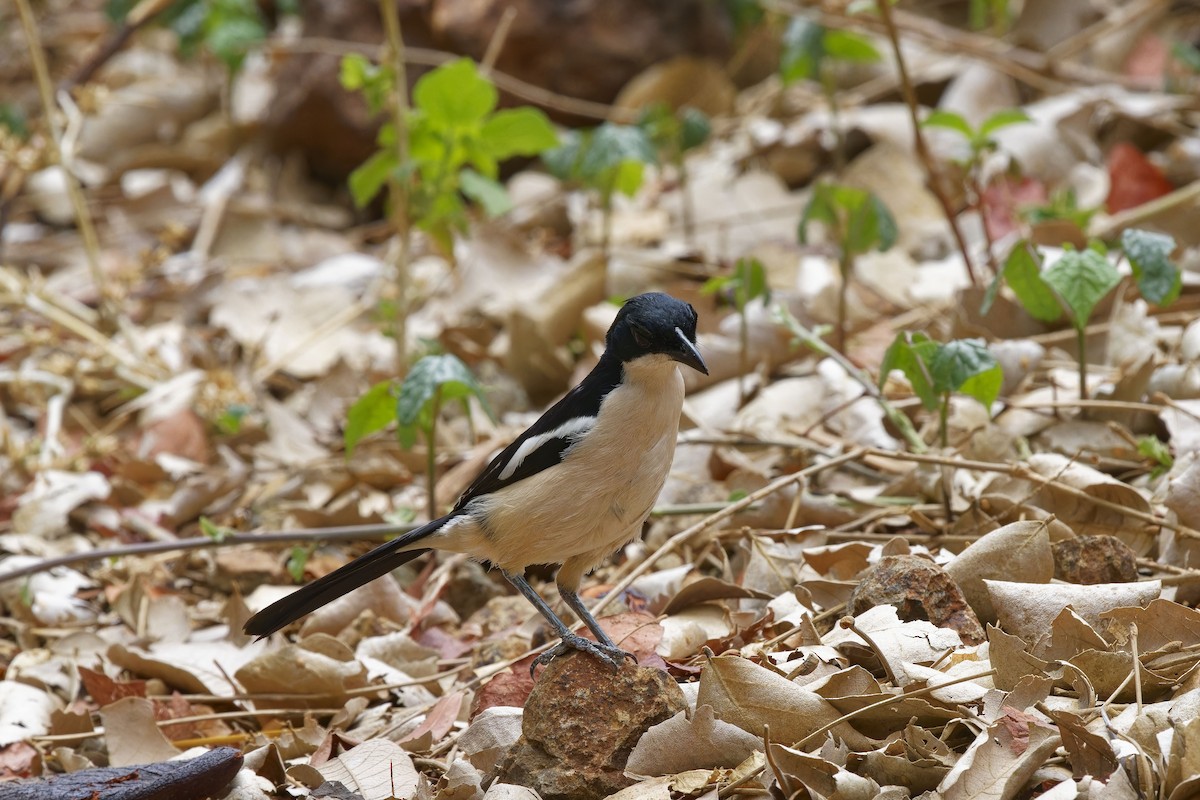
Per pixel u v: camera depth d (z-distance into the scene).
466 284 13.91
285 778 7.11
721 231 14.30
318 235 16.53
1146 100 14.84
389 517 10.56
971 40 16.45
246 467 11.73
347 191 17.89
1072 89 15.00
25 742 8.05
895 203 13.93
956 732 6.27
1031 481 8.37
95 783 6.54
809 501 9.14
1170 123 14.17
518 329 12.48
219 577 10.25
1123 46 16.19
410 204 12.25
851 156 15.36
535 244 15.03
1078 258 8.82
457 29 16.61
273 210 17.06
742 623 7.87
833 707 6.35
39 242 16.73
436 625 9.27
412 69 17.09
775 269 13.18
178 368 13.40
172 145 19.00
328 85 17.30
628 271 13.40
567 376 12.63
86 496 11.13
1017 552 7.39
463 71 11.74
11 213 17.58
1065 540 7.52
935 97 16.19
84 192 17.84
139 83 20.11
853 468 9.76
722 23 17.53
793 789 6.00
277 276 15.19
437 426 11.95
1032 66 15.51
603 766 6.33
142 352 13.33
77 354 13.47
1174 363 9.63
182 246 16.66
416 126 12.20
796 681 6.75
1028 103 15.68
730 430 10.27
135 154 18.34
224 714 8.25
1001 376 8.57
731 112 17.11
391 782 6.87
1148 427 9.31
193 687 8.72
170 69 21.33
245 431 12.40
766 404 10.77
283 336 14.05
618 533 7.36
